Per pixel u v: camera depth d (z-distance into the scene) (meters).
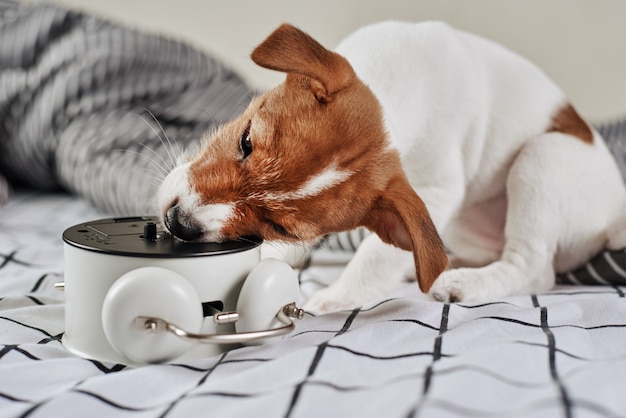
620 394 0.35
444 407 0.34
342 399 0.36
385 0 1.02
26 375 0.40
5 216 0.77
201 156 0.51
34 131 0.86
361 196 0.50
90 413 0.37
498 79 0.63
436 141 0.57
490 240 0.67
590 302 0.49
